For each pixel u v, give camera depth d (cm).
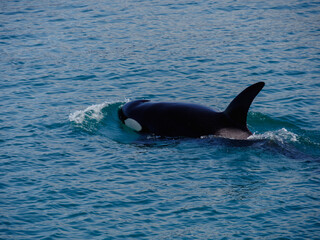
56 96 8419
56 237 4584
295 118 7306
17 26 12912
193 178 5625
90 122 7294
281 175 5631
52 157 6194
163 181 5566
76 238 4572
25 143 6594
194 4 14888
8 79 9231
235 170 5778
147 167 5912
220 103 8012
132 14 13912
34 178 5650
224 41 11319
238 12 13888
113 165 5972
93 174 5750
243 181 5528
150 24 12862
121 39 11644
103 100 8238
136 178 5647
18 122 7300
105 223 4794
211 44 11119
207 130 6638
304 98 8094
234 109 6550
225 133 6550
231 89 8619
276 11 13875
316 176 5566
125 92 8594
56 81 9144
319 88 8544
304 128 6975
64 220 4844
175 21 13100
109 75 9419
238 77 9194
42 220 4841
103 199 5203
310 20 12875
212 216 4884
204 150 6325
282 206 5009
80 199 5206
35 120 7381
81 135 6888
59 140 6719
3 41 11631
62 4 15375
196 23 12862
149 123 6994
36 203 5131
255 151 6212
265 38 11462
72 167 5925
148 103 7281
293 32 11862
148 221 4822
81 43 11400
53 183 5534
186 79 9150
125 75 9412
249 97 6406
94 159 6144
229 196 5225
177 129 6788
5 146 6488
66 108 7881
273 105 7862
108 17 13662
